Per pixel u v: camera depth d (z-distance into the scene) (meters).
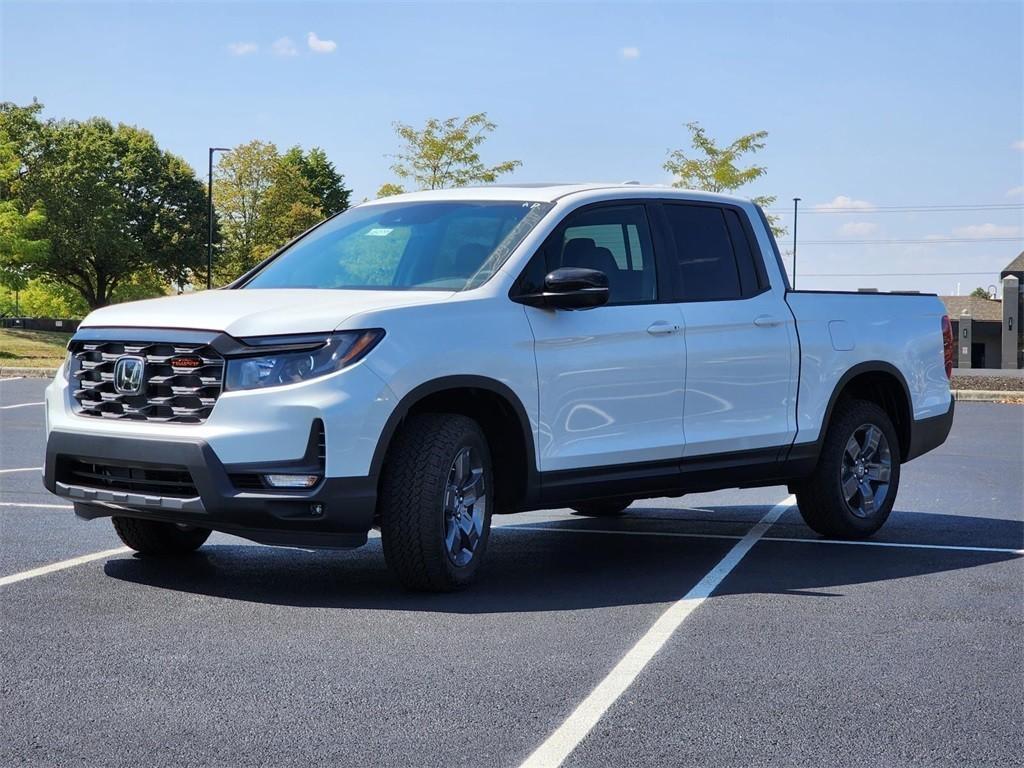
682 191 7.50
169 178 77.88
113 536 7.61
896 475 8.34
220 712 4.23
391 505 5.99
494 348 6.23
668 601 6.10
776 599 6.18
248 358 5.78
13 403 18.97
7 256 55.50
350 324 5.84
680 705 4.38
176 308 6.16
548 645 5.18
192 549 7.11
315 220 79.00
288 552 7.30
